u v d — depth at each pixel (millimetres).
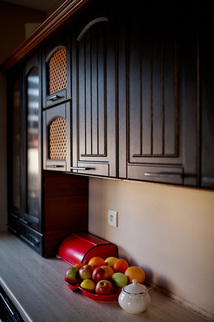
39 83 1874
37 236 1907
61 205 1908
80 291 1383
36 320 1121
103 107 1251
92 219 1964
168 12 932
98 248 1626
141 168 1049
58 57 1682
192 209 1209
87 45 1367
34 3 2439
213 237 1124
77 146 1465
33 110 2002
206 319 1144
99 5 1274
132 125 1095
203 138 824
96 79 1302
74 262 1648
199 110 833
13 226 2361
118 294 1280
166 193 1340
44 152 1830
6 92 2477
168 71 935
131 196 1571
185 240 1244
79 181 1973
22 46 1922
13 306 1396
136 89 1070
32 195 2023
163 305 1249
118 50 1159
